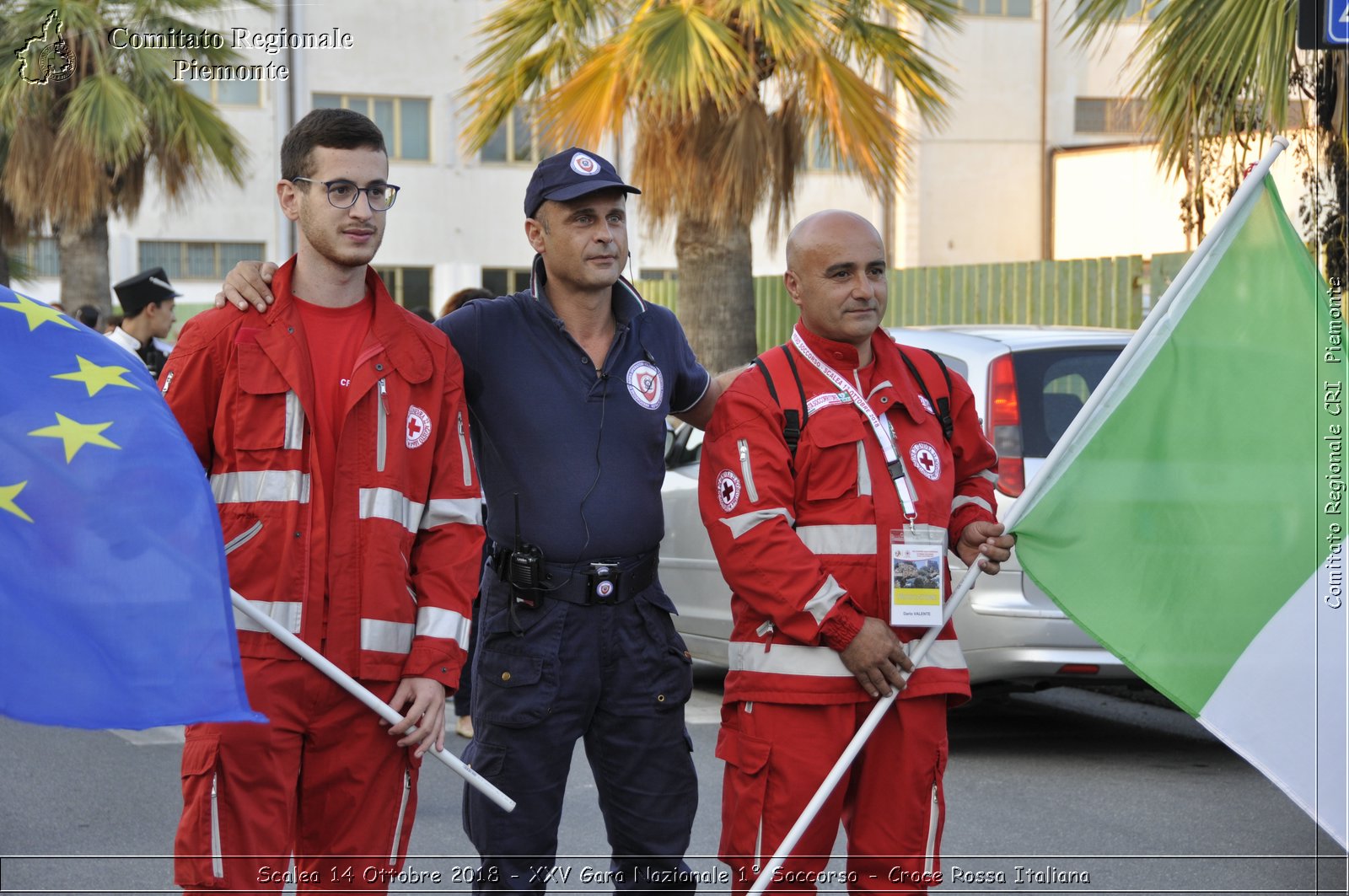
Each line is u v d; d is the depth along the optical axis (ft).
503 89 39.32
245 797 10.76
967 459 13.09
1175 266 35.24
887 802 12.20
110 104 48.52
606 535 12.60
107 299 55.83
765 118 38.40
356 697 10.98
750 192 38.32
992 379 21.13
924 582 12.05
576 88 37.55
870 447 12.25
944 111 41.06
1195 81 23.91
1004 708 25.82
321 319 11.28
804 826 11.77
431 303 85.05
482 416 12.81
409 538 11.28
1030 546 12.76
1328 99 23.08
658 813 12.85
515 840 12.59
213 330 11.07
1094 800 19.33
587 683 12.58
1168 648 12.66
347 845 11.18
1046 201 84.89
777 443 12.19
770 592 11.98
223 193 84.74
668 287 57.06
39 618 9.78
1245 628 12.72
